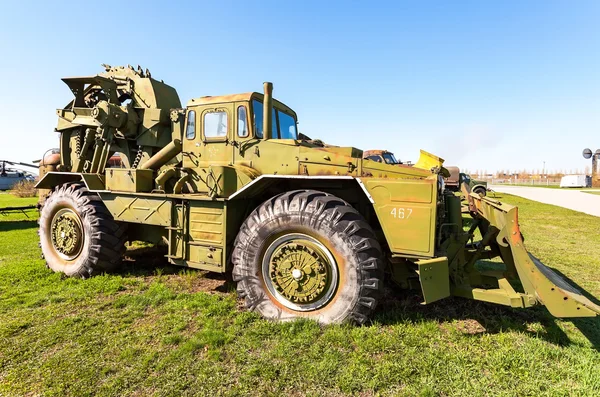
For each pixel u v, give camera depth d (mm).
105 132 4766
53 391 2098
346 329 2816
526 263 2740
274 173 3744
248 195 3580
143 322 3051
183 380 2211
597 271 4754
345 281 2912
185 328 2936
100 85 4887
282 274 3100
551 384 2166
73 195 4477
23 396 2061
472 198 4199
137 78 5055
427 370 2299
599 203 15555
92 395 2090
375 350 2535
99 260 4270
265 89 3801
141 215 4047
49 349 2586
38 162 6578
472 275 3504
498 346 2617
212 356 2457
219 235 3562
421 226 2824
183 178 3961
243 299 3535
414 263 3145
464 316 3170
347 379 2191
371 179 2986
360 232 2941
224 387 2148
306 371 2289
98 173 4844
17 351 2543
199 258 3680
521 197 18984
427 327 2893
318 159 3586
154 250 5746
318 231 2984
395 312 3195
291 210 3068
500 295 2832
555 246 6488
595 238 7355
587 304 2527
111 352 2543
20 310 3287
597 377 2197
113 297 3648
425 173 3398
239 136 3914
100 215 4324
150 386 2156
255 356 2482
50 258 4625
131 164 5051
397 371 2283
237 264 3270
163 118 4855
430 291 2773
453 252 3348
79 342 2670
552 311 2592
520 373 2264
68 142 5469
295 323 2893
